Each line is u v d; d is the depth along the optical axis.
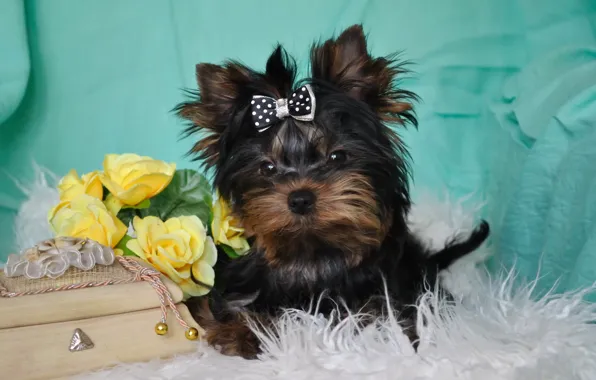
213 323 0.47
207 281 0.48
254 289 0.51
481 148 0.77
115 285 0.42
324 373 0.40
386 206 0.49
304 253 0.49
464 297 0.50
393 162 0.50
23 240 0.62
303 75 0.65
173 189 0.51
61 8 0.74
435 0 0.77
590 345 0.42
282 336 0.43
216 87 0.51
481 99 0.78
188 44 0.77
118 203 0.49
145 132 0.77
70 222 0.47
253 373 0.40
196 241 0.48
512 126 0.68
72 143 0.76
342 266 0.50
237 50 0.77
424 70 0.77
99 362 0.41
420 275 0.53
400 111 0.52
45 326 0.40
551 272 0.53
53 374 0.40
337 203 0.46
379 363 0.41
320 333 0.44
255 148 0.49
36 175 0.67
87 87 0.76
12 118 0.74
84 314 0.41
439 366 0.40
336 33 0.77
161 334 0.42
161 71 0.77
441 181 0.78
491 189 0.71
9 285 0.41
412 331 0.46
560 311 0.45
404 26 0.77
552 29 0.75
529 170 0.59
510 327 0.44
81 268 0.42
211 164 0.54
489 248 0.62
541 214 0.58
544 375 0.40
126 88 0.77
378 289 0.50
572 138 0.57
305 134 0.48
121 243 0.49
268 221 0.47
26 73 0.69
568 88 0.61
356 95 0.51
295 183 0.47
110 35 0.76
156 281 0.43
